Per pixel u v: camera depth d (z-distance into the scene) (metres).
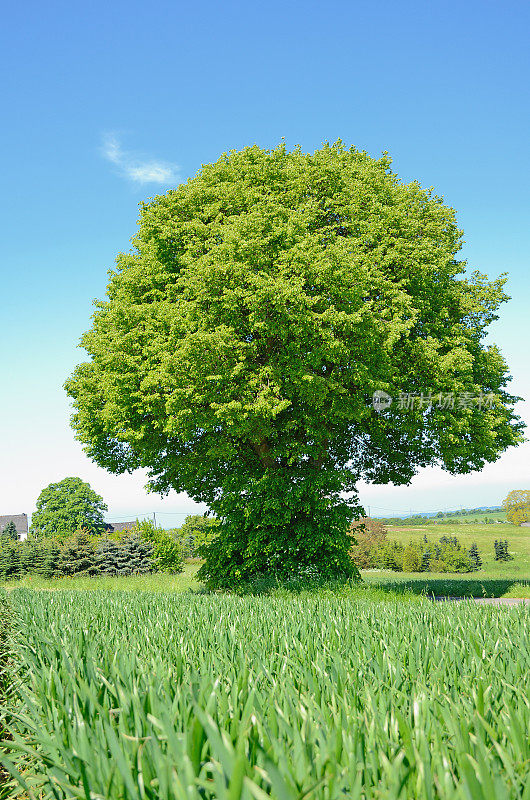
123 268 21.28
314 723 1.96
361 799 1.50
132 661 3.13
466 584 20.59
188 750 1.68
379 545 51.03
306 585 16.25
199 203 19.34
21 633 5.59
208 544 20.47
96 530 66.44
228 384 16.42
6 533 75.75
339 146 21.44
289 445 18.64
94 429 20.42
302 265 15.81
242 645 3.98
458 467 22.34
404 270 18.77
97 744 1.88
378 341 17.05
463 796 1.31
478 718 1.96
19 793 2.77
